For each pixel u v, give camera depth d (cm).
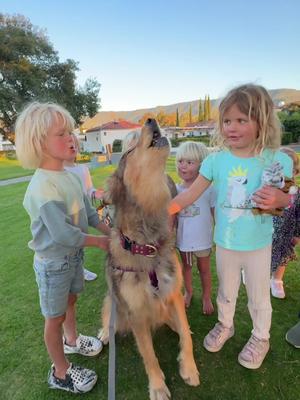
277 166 194
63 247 198
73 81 3775
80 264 225
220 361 244
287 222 290
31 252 495
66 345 259
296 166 270
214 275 372
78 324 301
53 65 3659
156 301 225
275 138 208
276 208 193
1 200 962
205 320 294
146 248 210
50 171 199
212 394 218
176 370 242
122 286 222
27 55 3462
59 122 194
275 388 218
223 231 222
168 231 226
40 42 3531
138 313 224
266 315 230
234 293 240
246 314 297
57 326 212
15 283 393
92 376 230
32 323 309
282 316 289
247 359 234
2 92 3192
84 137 5512
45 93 3406
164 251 221
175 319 242
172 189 252
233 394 216
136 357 257
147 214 210
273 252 298
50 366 253
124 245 214
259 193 191
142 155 202
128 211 210
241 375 230
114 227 221
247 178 209
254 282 224
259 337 237
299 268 374
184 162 284
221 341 252
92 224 246
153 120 210
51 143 193
